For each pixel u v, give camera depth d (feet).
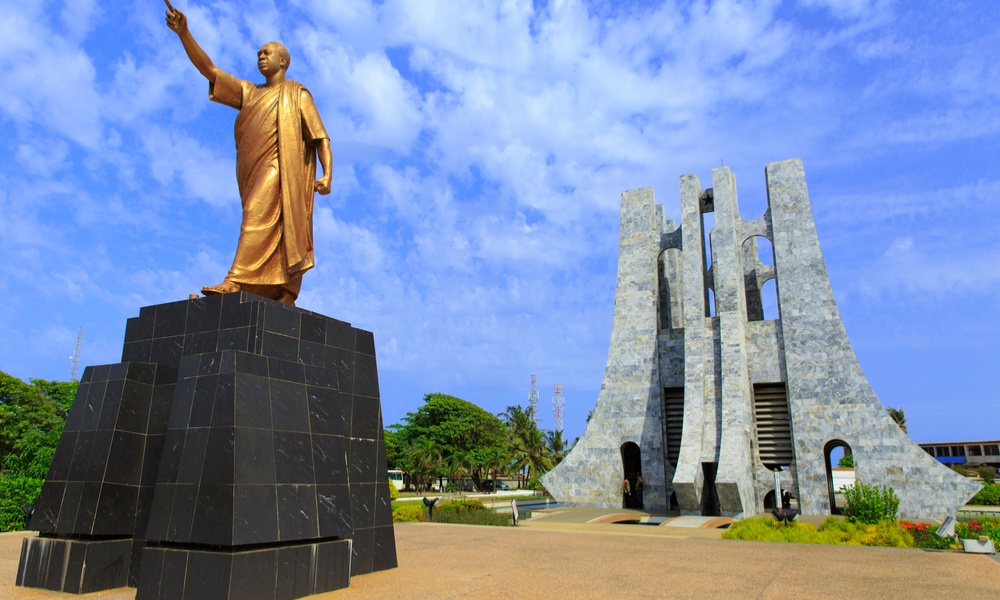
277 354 35.70
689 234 118.01
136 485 36.19
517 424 251.80
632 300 122.52
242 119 41.70
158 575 29.07
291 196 40.91
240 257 39.19
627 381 118.93
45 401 169.89
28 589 34.27
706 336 113.39
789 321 109.60
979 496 145.48
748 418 106.93
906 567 46.01
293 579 30.60
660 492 111.96
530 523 84.94
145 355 39.24
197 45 39.93
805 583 38.86
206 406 30.71
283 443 31.91
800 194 113.80
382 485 41.52
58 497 35.76
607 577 39.78
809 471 103.65
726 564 46.88
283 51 43.06
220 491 28.84
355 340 41.98
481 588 34.60
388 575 38.22
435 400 245.24
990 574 42.93
